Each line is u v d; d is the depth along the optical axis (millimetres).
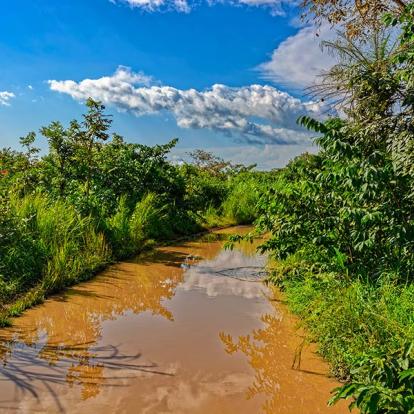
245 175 24016
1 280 6941
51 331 5828
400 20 4992
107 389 4359
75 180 11164
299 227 6762
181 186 14555
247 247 12305
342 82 6117
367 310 4805
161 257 10602
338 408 4117
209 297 7520
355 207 5918
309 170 7016
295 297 6777
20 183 10766
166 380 4578
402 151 5316
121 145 13906
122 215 10820
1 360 4906
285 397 4293
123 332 5863
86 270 8453
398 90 5684
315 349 5387
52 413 3904
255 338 5723
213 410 4043
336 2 8148
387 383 3057
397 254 5824
